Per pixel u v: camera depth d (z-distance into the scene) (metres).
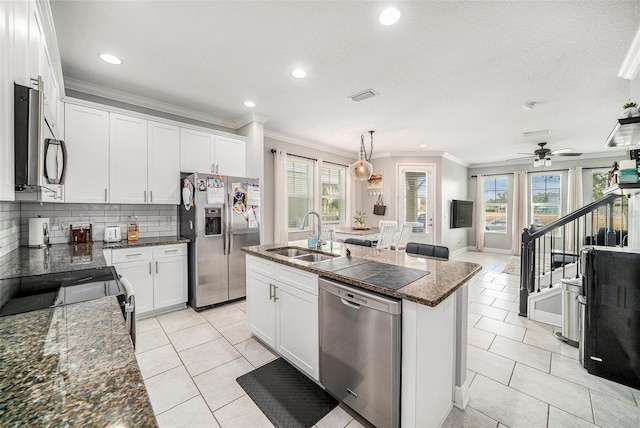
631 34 1.99
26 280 1.50
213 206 3.27
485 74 2.62
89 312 1.06
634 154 2.20
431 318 1.42
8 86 1.01
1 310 1.16
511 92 3.01
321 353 1.78
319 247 2.72
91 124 2.74
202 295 3.21
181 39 2.10
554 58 2.32
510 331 2.73
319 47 2.20
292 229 5.12
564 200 6.65
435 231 6.29
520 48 2.19
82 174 2.69
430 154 6.25
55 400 0.52
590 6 1.72
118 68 2.53
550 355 2.28
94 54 2.30
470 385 1.90
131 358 0.70
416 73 2.61
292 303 2.02
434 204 6.28
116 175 2.89
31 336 0.83
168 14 1.83
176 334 2.63
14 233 2.35
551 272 3.06
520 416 1.62
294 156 5.09
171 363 2.15
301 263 1.98
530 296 3.02
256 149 3.85
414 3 1.72
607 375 1.95
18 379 0.60
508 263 6.06
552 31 1.97
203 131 3.52
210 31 2.00
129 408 0.50
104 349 0.75
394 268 1.84
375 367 1.44
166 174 3.24
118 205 3.20
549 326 2.84
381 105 3.42
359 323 1.51
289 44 2.16
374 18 1.86
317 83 2.83
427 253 2.60
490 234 7.69
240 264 3.52
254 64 2.46
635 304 1.86
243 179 3.55
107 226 3.12
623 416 1.61
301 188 5.32
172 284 3.15
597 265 2.00
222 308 3.31
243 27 1.96
